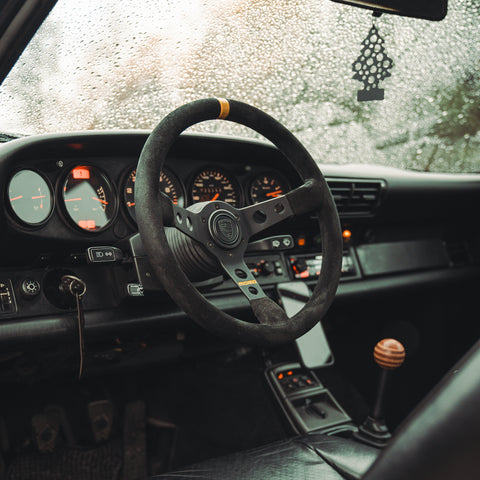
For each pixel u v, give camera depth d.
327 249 1.09
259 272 1.64
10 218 1.21
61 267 1.34
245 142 1.52
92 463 1.69
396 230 2.05
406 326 2.18
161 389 1.99
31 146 1.22
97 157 1.38
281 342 0.93
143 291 1.27
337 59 1.69
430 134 2.12
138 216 0.91
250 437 1.89
